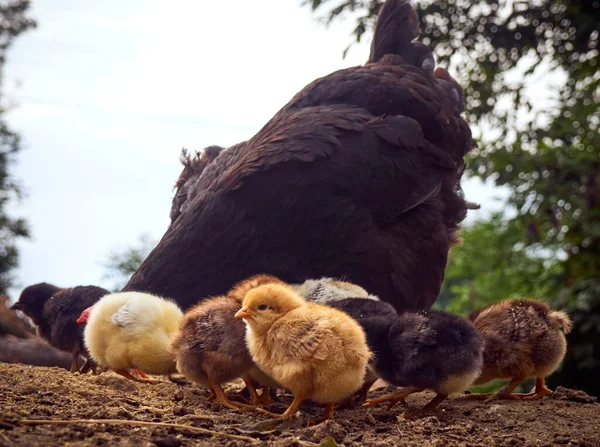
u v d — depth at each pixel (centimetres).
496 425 112
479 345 111
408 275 132
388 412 115
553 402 120
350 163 130
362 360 107
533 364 120
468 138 146
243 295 115
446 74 153
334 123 133
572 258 217
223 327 112
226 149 151
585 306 188
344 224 128
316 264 128
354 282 128
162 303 122
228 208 127
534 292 235
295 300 110
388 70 144
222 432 104
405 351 110
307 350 106
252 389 117
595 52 222
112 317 121
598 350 190
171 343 116
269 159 129
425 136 139
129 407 109
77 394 111
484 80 232
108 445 99
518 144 223
